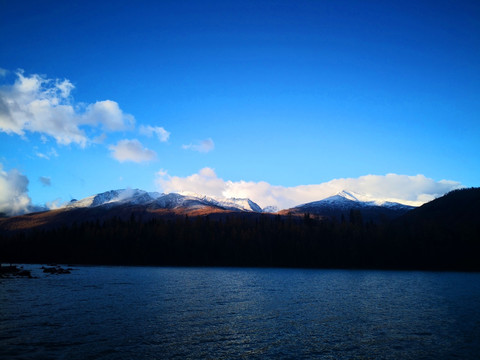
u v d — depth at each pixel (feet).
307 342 110.83
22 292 213.87
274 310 165.99
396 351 103.14
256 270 567.18
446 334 123.03
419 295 232.53
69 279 319.06
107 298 194.39
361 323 139.33
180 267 634.02
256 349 102.73
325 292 243.81
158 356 94.94
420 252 650.02
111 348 100.58
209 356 95.76
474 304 192.03
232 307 172.96
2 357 90.33
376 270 604.90
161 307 168.55
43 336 110.83
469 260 617.62
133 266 644.69
